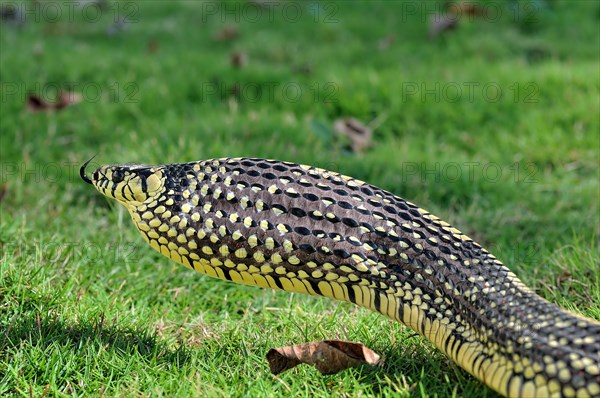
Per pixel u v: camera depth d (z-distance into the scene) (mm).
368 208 4660
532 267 6723
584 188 8430
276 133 9195
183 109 10250
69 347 5168
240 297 6508
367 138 9516
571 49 12297
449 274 4527
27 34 12836
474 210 8039
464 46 12266
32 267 6059
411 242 4590
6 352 5137
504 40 12570
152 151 8586
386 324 5555
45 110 9828
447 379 4637
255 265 4672
